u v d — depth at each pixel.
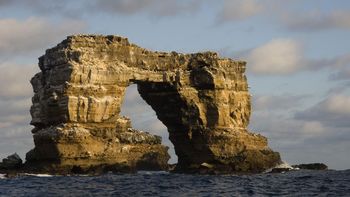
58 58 132.25
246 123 152.12
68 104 127.56
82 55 131.38
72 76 128.88
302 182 107.19
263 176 127.38
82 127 129.50
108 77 134.12
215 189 92.81
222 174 135.25
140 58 141.25
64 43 134.00
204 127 144.38
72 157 125.62
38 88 138.25
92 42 134.25
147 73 140.75
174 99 144.75
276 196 80.88
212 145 141.75
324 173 140.50
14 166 131.88
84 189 91.00
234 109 149.00
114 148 133.00
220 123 145.12
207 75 145.12
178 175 131.38
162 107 147.88
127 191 88.50
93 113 130.88
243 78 152.50
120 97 136.38
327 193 83.88
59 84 131.00
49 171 124.44
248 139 145.75
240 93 151.00
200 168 141.00
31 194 83.00
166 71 143.62
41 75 137.88
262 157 144.50
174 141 149.12
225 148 141.62
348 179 115.31
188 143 146.12
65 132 125.25
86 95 130.62
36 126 137.00
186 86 144.88
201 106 144.88
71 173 124.94
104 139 132.25
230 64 150.25
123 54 138.38
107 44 136.12
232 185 100.81
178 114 145.62
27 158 131.12
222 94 146.38
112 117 135.00
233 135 143.50
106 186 96.50
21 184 99.12
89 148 127.94
